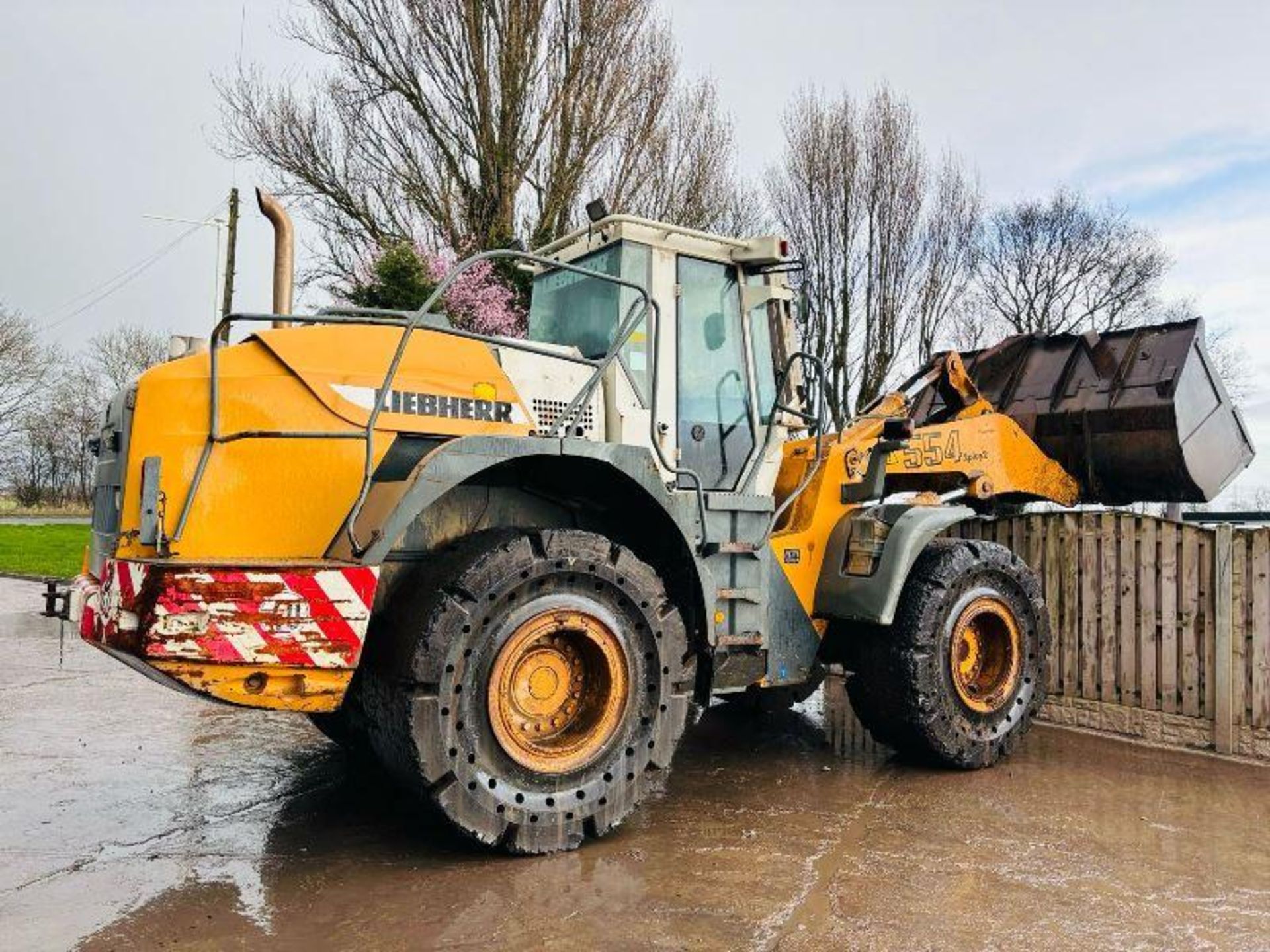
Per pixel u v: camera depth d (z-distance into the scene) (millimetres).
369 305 12438
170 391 3637
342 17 14508
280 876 3295
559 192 14531
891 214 15875
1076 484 6562
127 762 4734
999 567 4965
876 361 15898
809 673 4812
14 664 7352
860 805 4145
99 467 4188
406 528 3316
